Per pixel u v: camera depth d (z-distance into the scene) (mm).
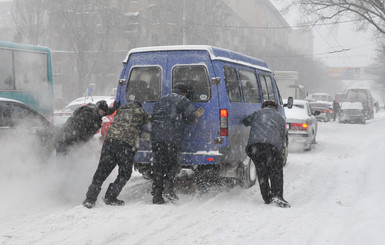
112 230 5969
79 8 53281
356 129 27734
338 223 6414
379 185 8828
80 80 51844
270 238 5691
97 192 7301
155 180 7672
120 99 8797
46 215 6863
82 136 8344
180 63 8383
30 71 16438
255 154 7816
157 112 7727
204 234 5863
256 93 9898
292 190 8992
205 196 8477
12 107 9086
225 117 8039
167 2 60750
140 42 61031
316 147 17531
